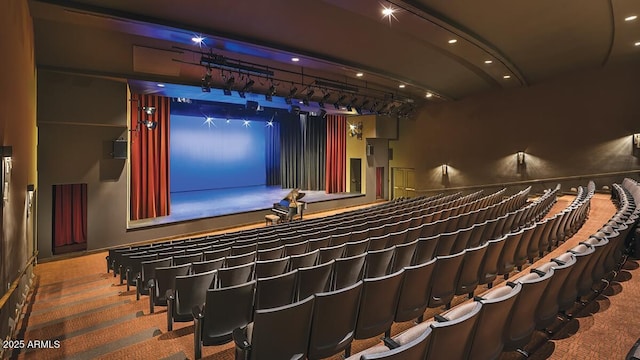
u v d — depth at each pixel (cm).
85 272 640
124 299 448
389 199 1588
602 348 244
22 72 475
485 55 800
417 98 1330
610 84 1003
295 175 1705
